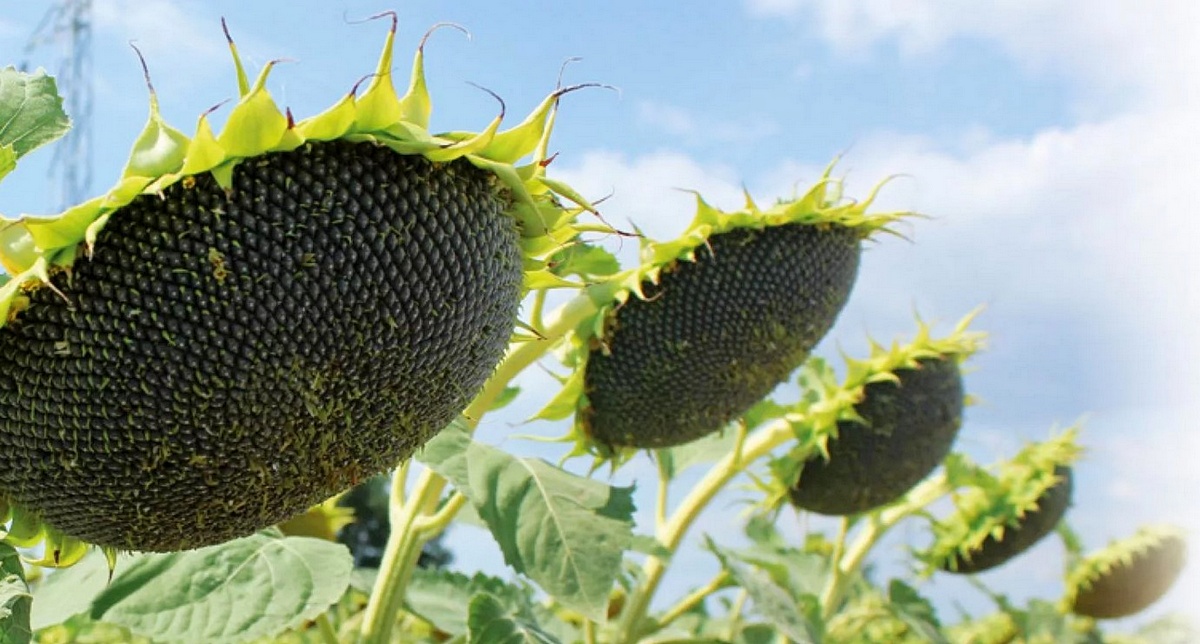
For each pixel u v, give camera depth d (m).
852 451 1.86
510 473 1.52
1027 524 2.20
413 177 1.18
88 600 1.48
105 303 1.16
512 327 1.25
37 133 1.30
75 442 1.17
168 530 1.20
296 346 1.17
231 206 1.16
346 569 1.47
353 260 1.17
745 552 2.18
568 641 1.92
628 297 1.57
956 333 1.88
